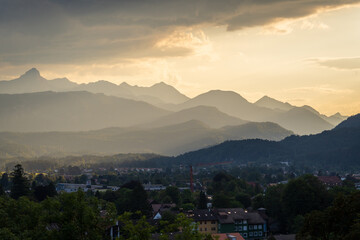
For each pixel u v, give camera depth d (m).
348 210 79.12
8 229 80.62
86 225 77.56
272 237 140.12
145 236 70.81
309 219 83.50
